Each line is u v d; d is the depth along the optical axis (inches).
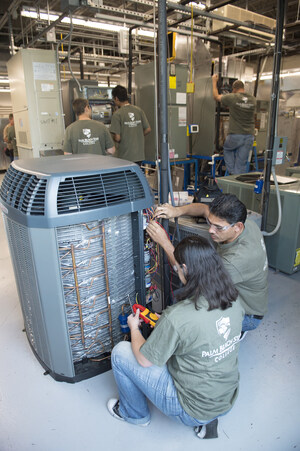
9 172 61.7
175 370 44.5
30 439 52.3
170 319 39.8
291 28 179.0
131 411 53.2
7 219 58.9
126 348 49.4
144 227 65.4
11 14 190.4
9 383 64.1
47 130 151.8
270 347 73.0
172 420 55.5
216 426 50.0
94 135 125.6
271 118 98.0
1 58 267.4
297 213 99.3
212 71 191.2
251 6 201.0
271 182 113.7
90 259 56.5
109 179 55.3
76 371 63.6
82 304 58.6
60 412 57.4
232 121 165.2
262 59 228.5
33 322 62.2
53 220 49.3
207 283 39.9
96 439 52.1
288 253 105.0
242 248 58.4
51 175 50.5
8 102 346.6
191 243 41.6
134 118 146.6
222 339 40.7
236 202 54.6
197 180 199.3
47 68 144.8
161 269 72.9
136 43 201.6
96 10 134.4
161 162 66.8
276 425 53.9
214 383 42.6
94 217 52.7
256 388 61.6
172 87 168.9
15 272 64.4
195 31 186.4
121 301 64.6
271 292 96.7
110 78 358.0
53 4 182.5
